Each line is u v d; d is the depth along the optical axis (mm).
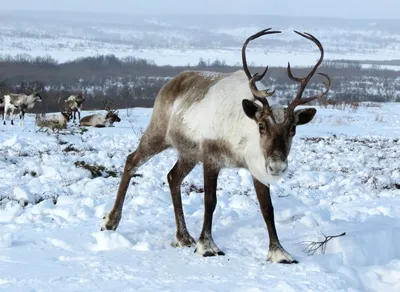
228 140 6898
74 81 80750
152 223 8375
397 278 6230
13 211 9086
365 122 27125
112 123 23766
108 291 5645
